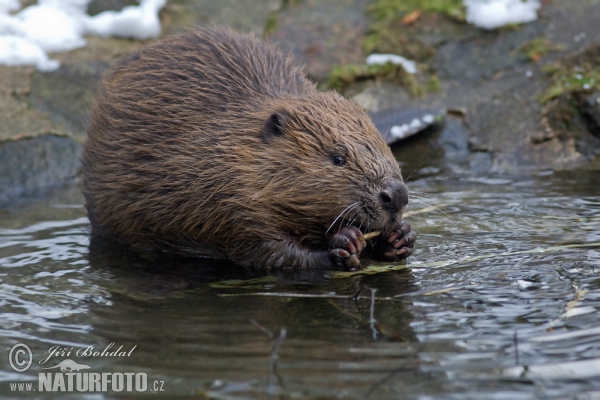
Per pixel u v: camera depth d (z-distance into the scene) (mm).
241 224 9070
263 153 9016
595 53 14453
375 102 14492
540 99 13961
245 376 6129
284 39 15586
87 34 15305
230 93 9672
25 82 14219
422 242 9422
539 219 10086
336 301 7820
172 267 9320
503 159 13102
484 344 6531
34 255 9664
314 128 8852
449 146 13641
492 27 15438
